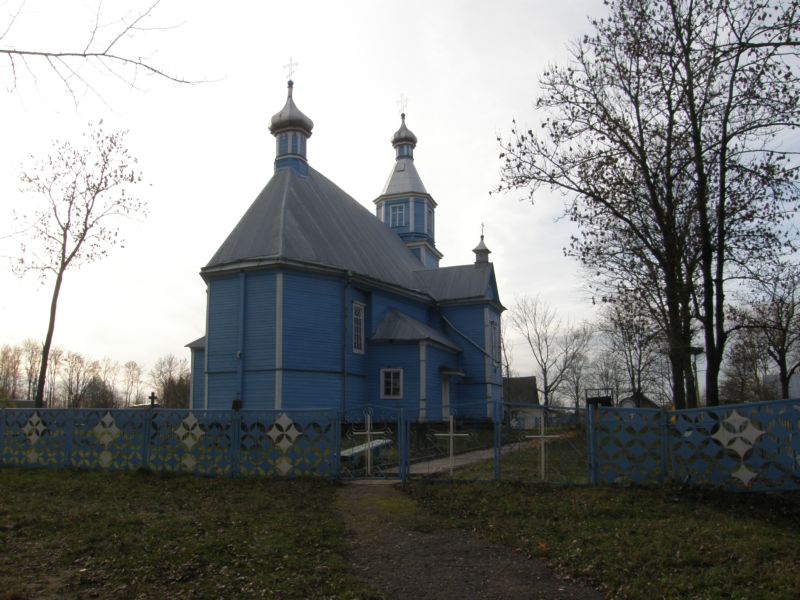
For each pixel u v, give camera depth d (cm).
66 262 2788
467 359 3494
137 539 853
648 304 1905
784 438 1064
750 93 1490
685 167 1608
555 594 673
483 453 1939
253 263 2445
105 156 2834
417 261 4178
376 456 1619
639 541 830
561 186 1798
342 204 3422
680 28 1570
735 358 3612
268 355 2400
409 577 732
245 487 1259
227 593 657
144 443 1452
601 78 1727
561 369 6862
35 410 1583
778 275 1642
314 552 812
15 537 875
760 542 795
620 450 1164
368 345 2875
